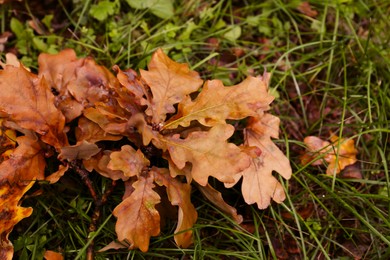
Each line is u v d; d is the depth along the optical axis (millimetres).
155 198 779
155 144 792
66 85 830
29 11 913
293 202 870
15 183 777
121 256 820
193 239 806
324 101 915
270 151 833
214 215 851
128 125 796
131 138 805
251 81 807
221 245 844
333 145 883
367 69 932
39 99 784
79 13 924
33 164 787
